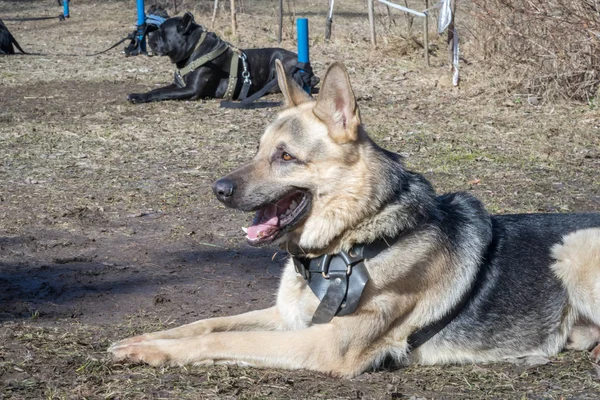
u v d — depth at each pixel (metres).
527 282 3.69
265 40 16.20
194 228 5.81
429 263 3.50
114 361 3.44
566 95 10.41
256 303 4.41
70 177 7.14
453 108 10.21
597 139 8.49
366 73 12.62
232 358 3.43
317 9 22.06
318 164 3.43
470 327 3.60
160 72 13.41
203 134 8.91
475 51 12.45
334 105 3.43
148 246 5.40
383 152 3.58
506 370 3.56
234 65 11.14
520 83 10.91
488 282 3.64
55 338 3.75
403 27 15.28
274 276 4.88
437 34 14.09
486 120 9.51
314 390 3.25
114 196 6.56
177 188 6.82
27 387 3.20
